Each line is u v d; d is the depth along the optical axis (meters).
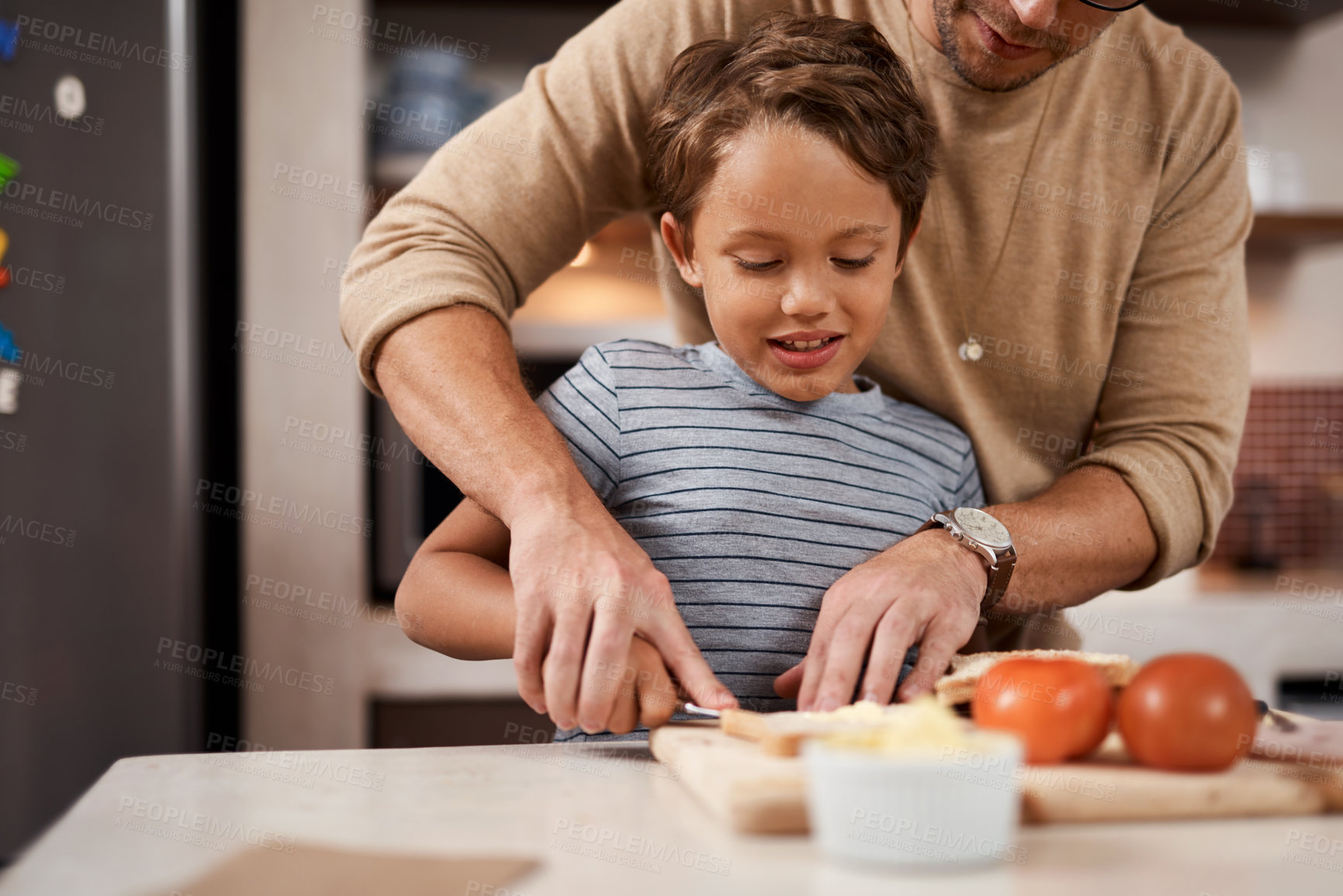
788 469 0.99
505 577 0.90
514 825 0.56
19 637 1.84
